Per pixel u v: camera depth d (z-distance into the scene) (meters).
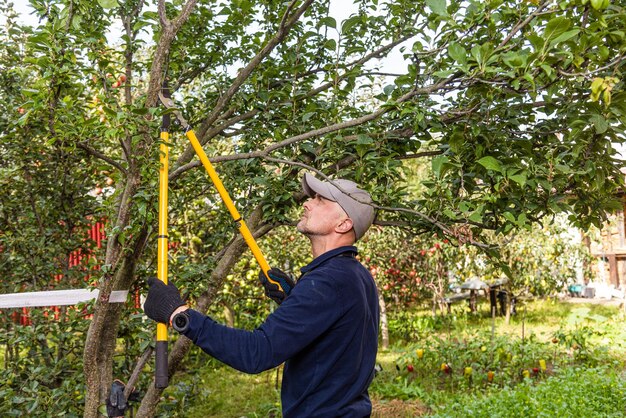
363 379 2.01
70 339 3.72
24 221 4.05
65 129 2.38
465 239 2.45
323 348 1.91
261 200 3.04
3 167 4.02
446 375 7.18
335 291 1.92
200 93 3.68
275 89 3.27
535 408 5.15
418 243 9.54
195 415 5.86
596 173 2.45
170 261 3.30
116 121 2.27
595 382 5.89
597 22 2.03
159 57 2.46
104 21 2.88
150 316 1.93
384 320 9.00
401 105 2.48
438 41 2.66
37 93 2.30
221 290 6.62
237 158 2.60
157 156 2.33
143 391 3.75
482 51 2.12
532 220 2.67
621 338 9.30
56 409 3.31
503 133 2.63
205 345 1.81
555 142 2.62
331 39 3.04
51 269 3.98
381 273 8.91
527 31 2.38
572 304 13.91
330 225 2.19
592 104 2.27
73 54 2.31
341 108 3.17
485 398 5.77
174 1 2.73
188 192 3.56
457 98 2.81
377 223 2.77
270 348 1.81
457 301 12.63
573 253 11.28
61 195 3.99
